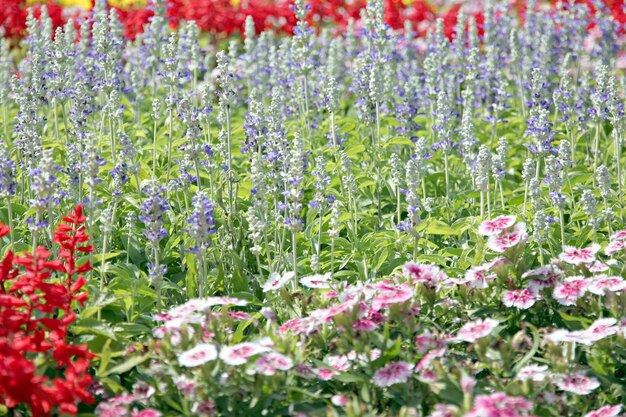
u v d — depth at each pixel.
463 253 7.77
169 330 5.87
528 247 7.93
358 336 5.89
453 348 6.45
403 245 8.28
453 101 12.13
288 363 5.54
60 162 10.25
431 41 13.99
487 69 12.73
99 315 6.39
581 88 11.86
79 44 12.72
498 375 5.80
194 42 11.50
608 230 8.30
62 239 6.05
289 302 6.73
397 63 13.70
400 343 5.93
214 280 7.64
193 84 11.49
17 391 4.95
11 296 5.82
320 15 16.92
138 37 13.77
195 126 8.03
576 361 6.12
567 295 6.28
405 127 10.84
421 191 9.99
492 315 6.47
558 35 13.97
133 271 7.70
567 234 8.45
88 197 7.64
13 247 7.36
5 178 7.20
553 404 5.69
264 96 12.76
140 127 11.94
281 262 7.95
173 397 5.80
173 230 8.50
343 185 9.62
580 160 11.32
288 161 7.80
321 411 5.64
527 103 10.45
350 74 13.74
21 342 5.15
